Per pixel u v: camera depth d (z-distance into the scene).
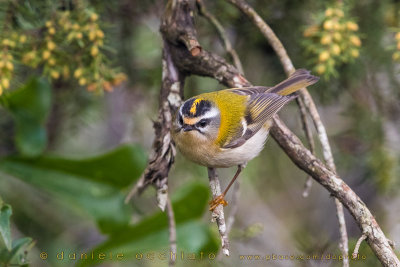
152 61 10.39
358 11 9.70
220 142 8.23
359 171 11.55
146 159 8.06
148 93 10.72
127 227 7.93
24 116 7.91
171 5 7.98
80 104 9.95
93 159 7.94
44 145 7.95
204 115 8.14
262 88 8.69
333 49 8.02
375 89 10.23
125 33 9.97
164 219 7.98
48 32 7.78
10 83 8.02
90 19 7.84
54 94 9.87
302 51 10.01
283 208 13.51
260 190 13.09
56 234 10.95
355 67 9.94
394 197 10.70
